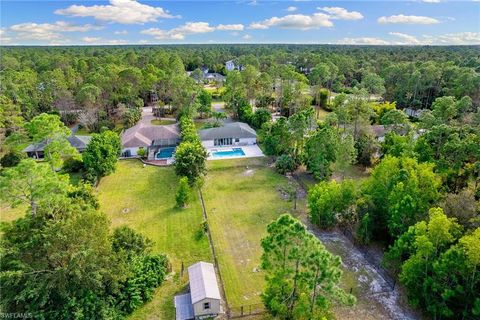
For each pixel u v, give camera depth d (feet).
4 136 186.09
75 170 162.20
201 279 83.97
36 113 246.06
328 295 66.59
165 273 92.48
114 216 124.16
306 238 62.69
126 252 90.74
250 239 109.91
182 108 253.24
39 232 76.23
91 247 75.82
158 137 198.29
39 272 73.41
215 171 164.66
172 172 164.55
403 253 88.58
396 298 84.89
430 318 78.18
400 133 173.99
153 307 82.58
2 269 72.59
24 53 606.96
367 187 109.91
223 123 235.81
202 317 78.69
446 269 70.08
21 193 90.63
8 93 229.86
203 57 607.78
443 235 72.02
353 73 400.06
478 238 65.98
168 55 490.49
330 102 298.15
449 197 90.48
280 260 65.36
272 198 137.69
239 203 133.69
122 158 182.50
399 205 91.20
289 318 70.13
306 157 157.48
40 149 175.94
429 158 125.70
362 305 82.43
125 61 412.57
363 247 105.09
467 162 121.29
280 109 275.39
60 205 85.05
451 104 162.71
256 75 296.30
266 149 173.68
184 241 108.88
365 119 175.42
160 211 128.06
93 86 225.97
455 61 387.75
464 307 70.95
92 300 75.46
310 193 116.67
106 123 230.27
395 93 284.00
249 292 86.89
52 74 268.62
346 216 110.22
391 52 635.66
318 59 442.91
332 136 148.15
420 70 270.46
